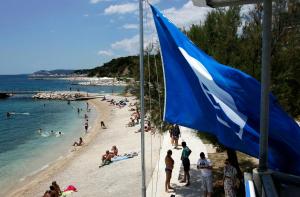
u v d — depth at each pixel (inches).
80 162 1234.0
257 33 590.9
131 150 1282.0
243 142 223.8
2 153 1541.6
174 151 943.0
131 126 1975.9
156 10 284.2
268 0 167.3
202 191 631.8
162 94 709.3
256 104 231.8
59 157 1416.1
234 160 571.2
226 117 229.3
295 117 618.8
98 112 3034.0
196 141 1024.2
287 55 600.1
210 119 239.1
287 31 634.8
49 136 1947.6
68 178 1032.2
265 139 172.4
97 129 2066.9
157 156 1071.6
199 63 257.4
